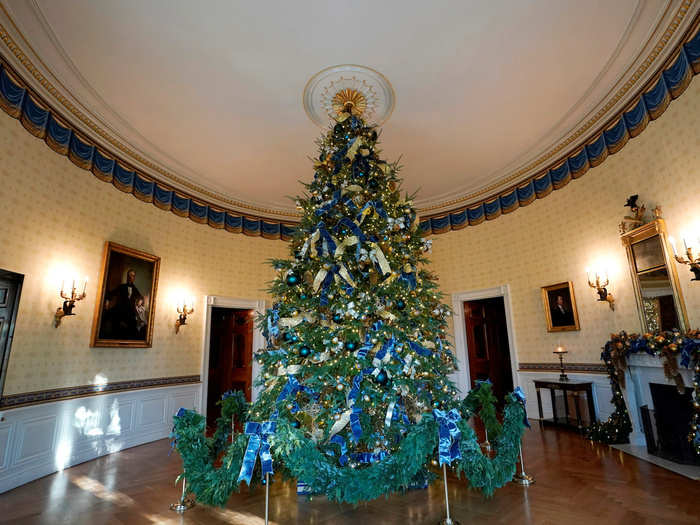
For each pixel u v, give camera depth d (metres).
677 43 4.15
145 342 5.95
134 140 5.89
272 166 6.90
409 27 4.08
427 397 3.40
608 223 5.40
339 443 3.16
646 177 4.72
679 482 3.41
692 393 3.82
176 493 3.60
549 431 5.64
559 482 3.55
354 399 3.06
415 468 2.69
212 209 7.63
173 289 6.65
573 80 4.95
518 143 6.36
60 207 4.75
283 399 3.22
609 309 5.39
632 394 4.77
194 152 6.38
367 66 4.60
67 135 4.92
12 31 3.90
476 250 7.79
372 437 3.27
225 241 7.77
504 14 3.95
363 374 3.14
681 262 3.90
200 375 6.94
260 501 3.34
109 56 4.36
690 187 4.05
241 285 7.86
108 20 3.90
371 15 3.93
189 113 5.39
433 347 3.61
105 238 5.46
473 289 7.72
